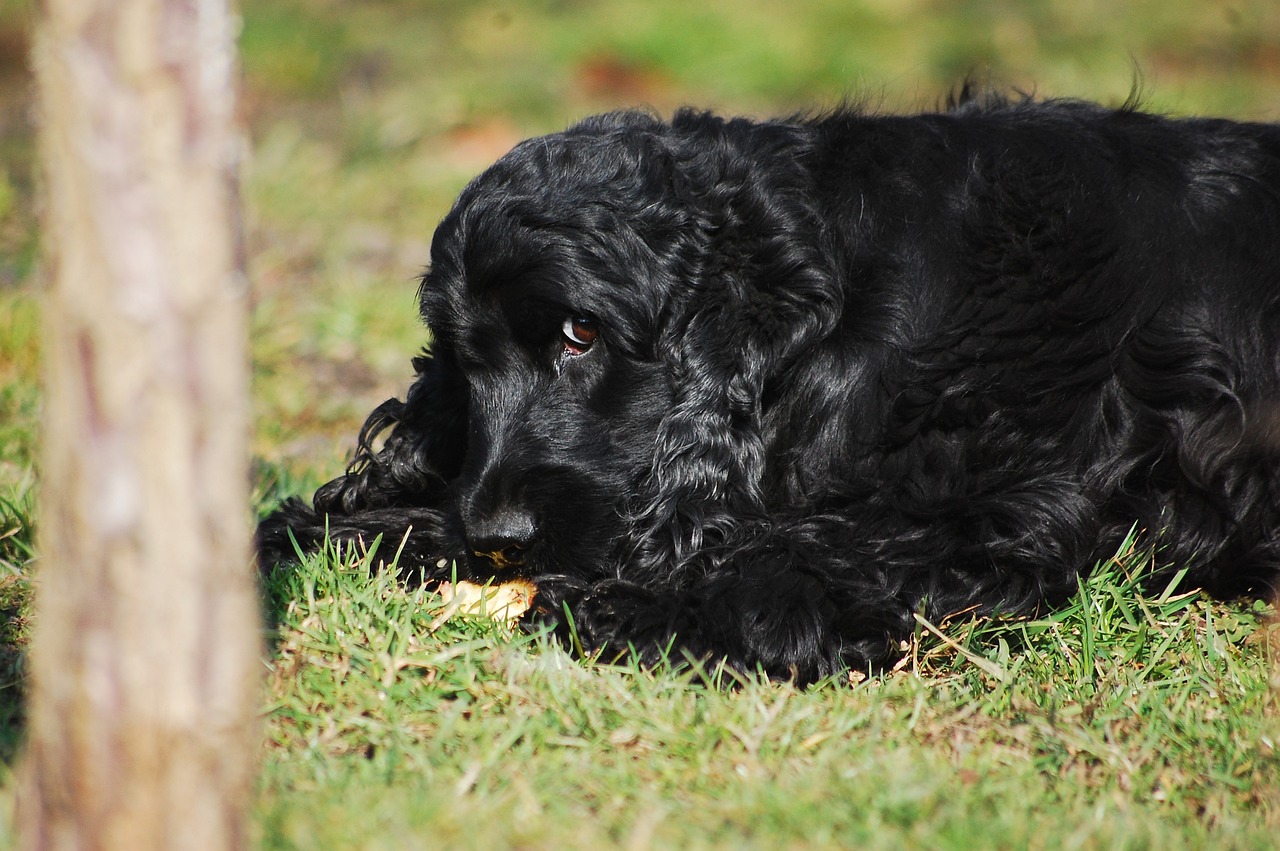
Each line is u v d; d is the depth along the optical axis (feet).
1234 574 21.27
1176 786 16.14
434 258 20.88
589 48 64.08
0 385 30.35
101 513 11.43
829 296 20.26
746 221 20.45
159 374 11.28
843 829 14.16
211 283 11.45
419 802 13.98
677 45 64.23
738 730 16.11
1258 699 17.83
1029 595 19.71
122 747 11.82
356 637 17.63
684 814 14.48
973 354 20.31
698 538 19.69
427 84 58.95
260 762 15.05
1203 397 20.62
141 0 10.91
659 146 20.85
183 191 11.23
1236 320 21.01
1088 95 57.36
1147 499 20.86
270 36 62.64
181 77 11.12
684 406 20.03
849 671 18.90
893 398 20.29
